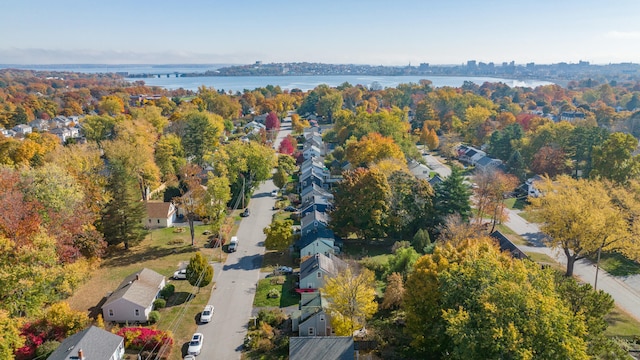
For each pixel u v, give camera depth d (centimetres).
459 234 5531
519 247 6488
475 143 13650
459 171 6738
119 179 6216
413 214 6606
